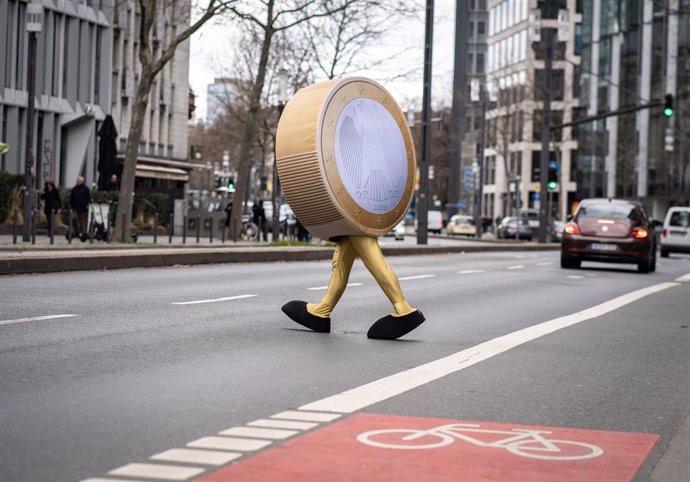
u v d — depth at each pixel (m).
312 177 11.92
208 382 8.67
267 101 65.00
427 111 45.34
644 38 84.44
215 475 5.64
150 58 36.94
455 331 13.38
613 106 92.62
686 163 75.31
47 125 52.72
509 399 8.49
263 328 12.68
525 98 97.94
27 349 10.09
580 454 6.56
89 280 19.25
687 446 6.96
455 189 141.38
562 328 14.23
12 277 19.45
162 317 13.38
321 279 21.88
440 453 6.38
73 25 54.59
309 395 8.26
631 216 31.05
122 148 69.81
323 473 5.77
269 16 43.50
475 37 148.88
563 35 54.12
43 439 6.39
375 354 10.86
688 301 19.95
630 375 10.21
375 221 12.23
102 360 9.60
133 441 6.42
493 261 35.69
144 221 52.81
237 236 46.06
